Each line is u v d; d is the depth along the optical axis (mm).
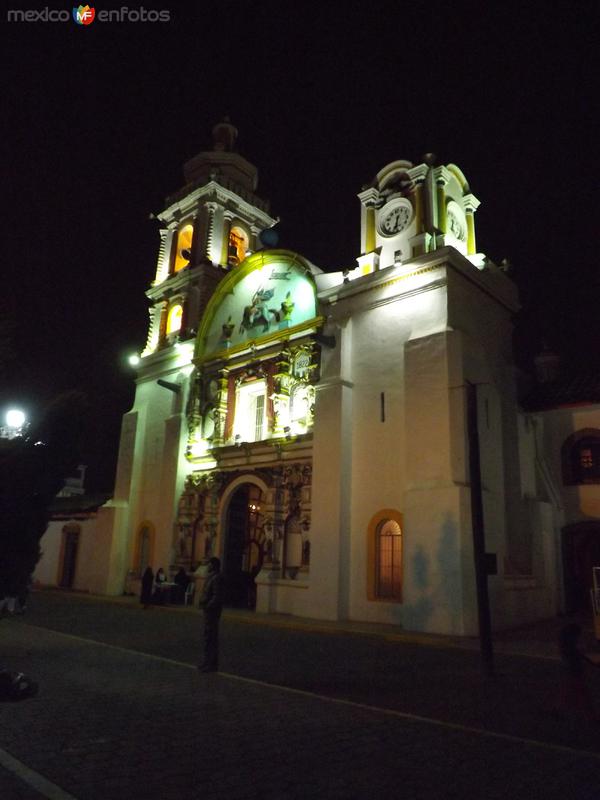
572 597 21375
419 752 6227
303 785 5277
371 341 21312
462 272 20469
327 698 8555
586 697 7625
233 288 27797
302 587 20609
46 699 8203
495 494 19672
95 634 15094
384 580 18938
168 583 24016
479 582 11188
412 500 17875
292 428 23188
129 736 6609
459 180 24578
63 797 4918
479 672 10977
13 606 9211
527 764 5906
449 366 18516
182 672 10305
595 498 21719
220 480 25219
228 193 31656
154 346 31375
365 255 22734
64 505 35281
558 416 23141
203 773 5531
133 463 29188
